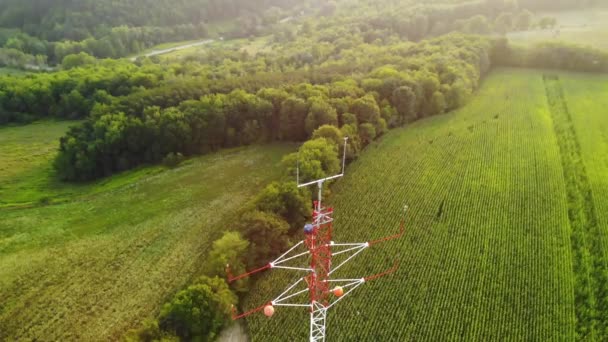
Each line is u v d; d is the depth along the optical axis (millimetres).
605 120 99125
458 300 53406
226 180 80188
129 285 56344
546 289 55000
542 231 64938
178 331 47438
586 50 125375
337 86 97188
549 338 48781
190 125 87062
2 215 70500
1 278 57250
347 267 58531
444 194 73812
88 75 114438
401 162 84125
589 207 70438
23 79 115125
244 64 126438
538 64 132125
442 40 135000
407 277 56719
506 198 72500
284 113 90500
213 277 52812
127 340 45156
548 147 88812
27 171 85562
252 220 58875
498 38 135000
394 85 98750
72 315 52125
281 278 57062
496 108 107375
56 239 64688
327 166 72812
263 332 49500
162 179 81062
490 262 59156
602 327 49875
